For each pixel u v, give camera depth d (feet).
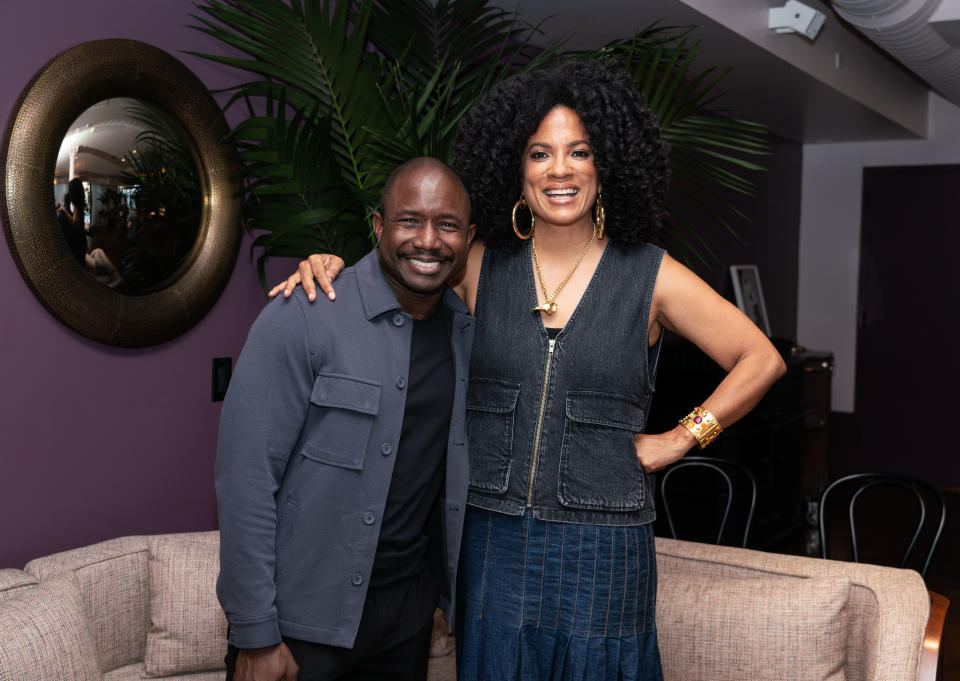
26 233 7.25
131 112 8.11
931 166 23.99
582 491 5.69
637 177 5.85
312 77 8.61
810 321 25.73
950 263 24.03
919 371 24.58
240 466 5.09
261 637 5.10
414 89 8.59
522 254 6.13
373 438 5.37
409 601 5.80
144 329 8.23
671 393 15.83
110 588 7.56
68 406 7.82
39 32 7.38
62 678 6.25
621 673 5.79
